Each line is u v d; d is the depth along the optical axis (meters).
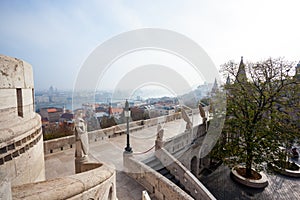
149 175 7.93
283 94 16.31
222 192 15.52
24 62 5.67
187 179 9.84
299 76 16.19
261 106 16.86
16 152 4.91
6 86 4.73
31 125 5.80
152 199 7.54
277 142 15.48
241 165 19.64
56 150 11.57
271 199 14.71
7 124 4.77
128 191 7.80
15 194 3.13
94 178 4.34
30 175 5.68
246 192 15.59
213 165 19.17
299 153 24.06
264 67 17.09
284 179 17.55
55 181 3.79
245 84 18.06
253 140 16.02
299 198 14.79
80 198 3.78
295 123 16.22
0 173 2.65
